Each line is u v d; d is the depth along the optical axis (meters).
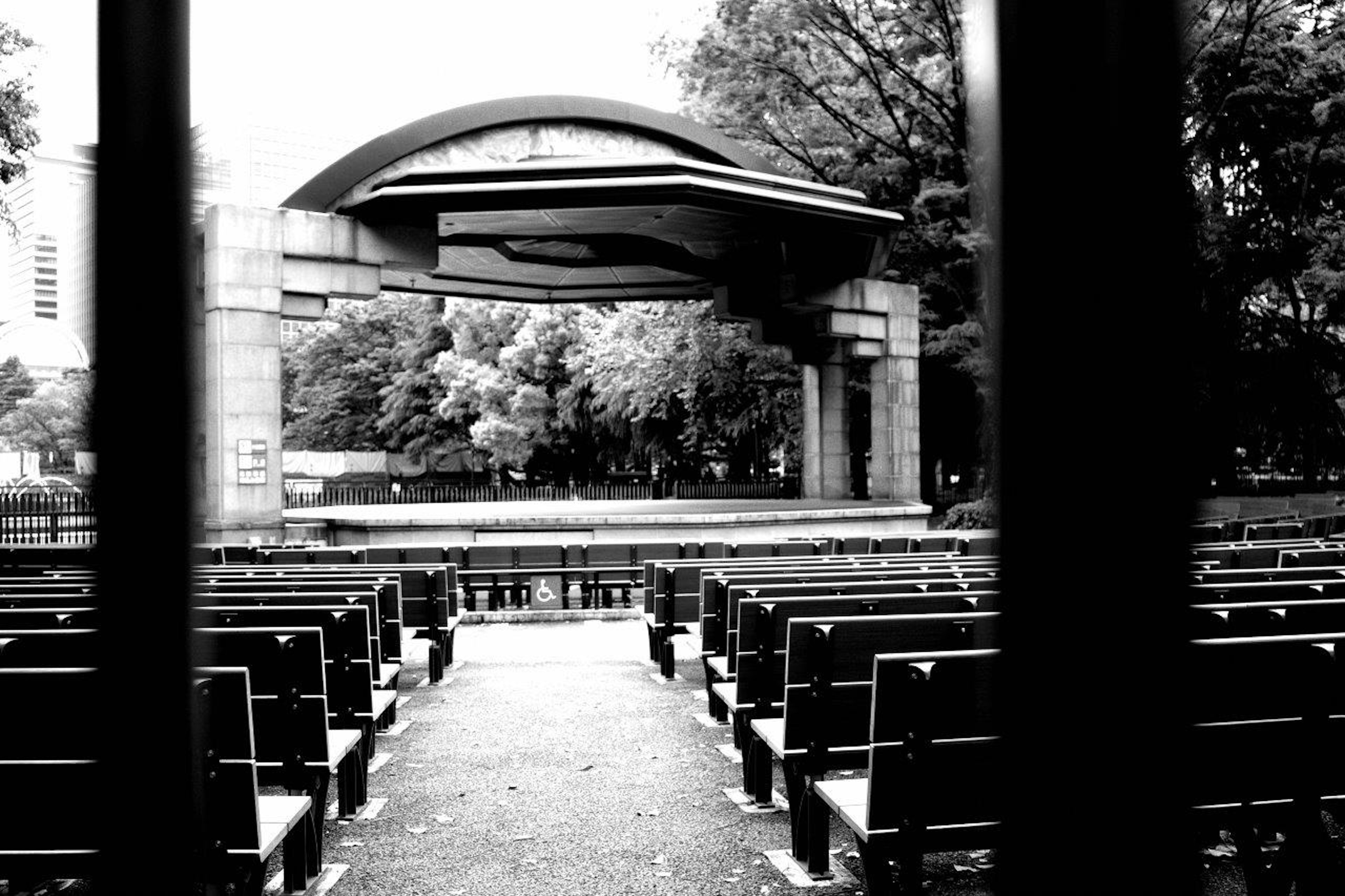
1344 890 4.12
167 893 2.36
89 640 4.64
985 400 2.38
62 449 49.78
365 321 70.56
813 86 32.34
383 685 8.17
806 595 6.95
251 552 13.34
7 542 23.42
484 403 54.94
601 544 15.01
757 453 50.22
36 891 4.91
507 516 21.95
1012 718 2.37
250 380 19.98
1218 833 5.24
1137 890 2.33
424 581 10.70
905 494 28.44
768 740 5.56
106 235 2.27
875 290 27.77
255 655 5.00
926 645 5.07
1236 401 26.86
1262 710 4.18
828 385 31.06
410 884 5.05
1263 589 6.43
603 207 20.72
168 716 2.36
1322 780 4.13
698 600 10.69
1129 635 2.32
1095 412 2.30
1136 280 2.29
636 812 6.18
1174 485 2.31
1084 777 2.34
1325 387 28.62
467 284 31.38
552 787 6.76
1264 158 27.36
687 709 9.21
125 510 2.30
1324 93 25.80
